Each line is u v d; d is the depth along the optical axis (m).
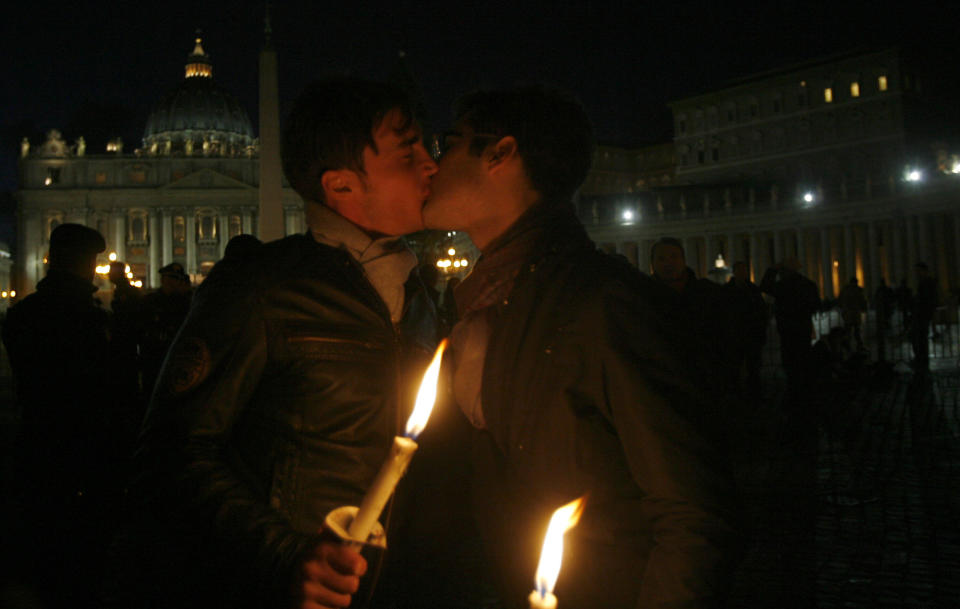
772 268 14.45
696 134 94.19
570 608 1.74
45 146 103.19
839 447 9.27
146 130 119.56
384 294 2.02
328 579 1.46
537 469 1.77
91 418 3.97
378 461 1.91
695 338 1.80
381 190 1.99
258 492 1.86
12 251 113.12
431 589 4.64
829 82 83.00
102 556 3.91
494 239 1.99
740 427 10.84
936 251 58.97
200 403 1.81
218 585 1.83
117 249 101.38
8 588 3.78
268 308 1.89
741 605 4.52
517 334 1.81
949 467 7.99
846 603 4.51
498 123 1.94
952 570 4.99
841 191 66.56
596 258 1.84
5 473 7.45
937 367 18.61
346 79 2.03
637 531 1.76
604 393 1.72
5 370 26.94
